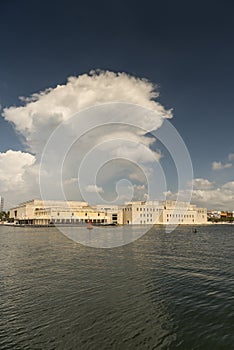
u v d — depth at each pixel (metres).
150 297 22.34
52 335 15.94
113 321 17.73
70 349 14.45
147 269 33.38
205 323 17.53
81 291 23.95
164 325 17.19
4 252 50.28
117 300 21.66
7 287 25.31
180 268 34.16
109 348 14.52
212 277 29.16
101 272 31.59
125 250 53.56
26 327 16.95
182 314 18.92
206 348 14.66
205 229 176.00
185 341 15.32
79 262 38.50
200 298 22.17
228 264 37.22
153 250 53.94
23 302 21.23
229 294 23.19
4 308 20.02
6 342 15.23
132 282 26.97
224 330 16.56
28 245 63.22
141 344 14.98
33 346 14.79
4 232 122.62
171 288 24.95
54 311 19.39
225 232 137.62
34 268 34.12
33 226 197.62
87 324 17.31
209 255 46.62
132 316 18.55
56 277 29.12
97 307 20.14
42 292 23.72
